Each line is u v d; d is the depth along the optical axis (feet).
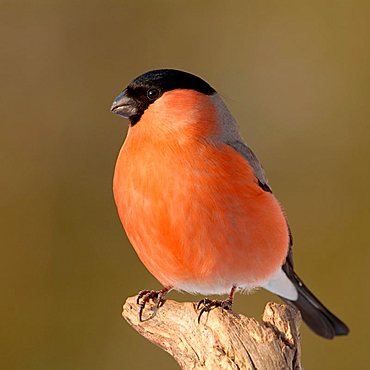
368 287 44.32
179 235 27.81
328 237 45.42
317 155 46.75
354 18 46.96
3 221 43.34
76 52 45.75
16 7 45.68
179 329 26.63
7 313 42.32
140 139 28.55
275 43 47.67
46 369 41.81
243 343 25.04
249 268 28.94
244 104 47.50
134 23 46.44
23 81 45.27
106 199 44.27
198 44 47.03
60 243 43.47
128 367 42.32
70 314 42.78
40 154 44.45
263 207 28.76
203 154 28.14
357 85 46.60
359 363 43.47
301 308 35.29
